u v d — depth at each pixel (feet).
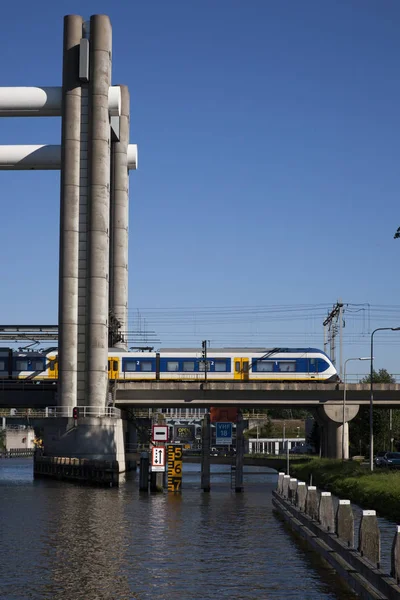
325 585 94.07
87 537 135.74
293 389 333.01
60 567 106.42
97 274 318.45
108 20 329.31
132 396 335.67
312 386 332.80
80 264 322.14
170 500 211.00
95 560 111.86
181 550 120.98
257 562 109.70
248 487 270.67
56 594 90.12
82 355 320.09
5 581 97.19
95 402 314.96
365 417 467.11
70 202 322.55
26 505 194.39
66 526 151.74
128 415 381.19
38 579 98.37
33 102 328.49
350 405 336.29
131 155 415.23
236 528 148.97
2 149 338.54
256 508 189.47
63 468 293.43
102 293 319.27
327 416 336.08
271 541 130.62
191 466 483.51
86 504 197.57
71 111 324.60
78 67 323.98
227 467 472.03
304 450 485.15
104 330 319.27
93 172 321.93
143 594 90.07
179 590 92.02
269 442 608.19
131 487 259.19
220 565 107.55
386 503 167.63
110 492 236.84
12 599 87.66
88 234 320.91
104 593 90.68
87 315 318.65
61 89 330.34
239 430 248.11
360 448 460.14
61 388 317.22
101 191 321.73
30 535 138.41
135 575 100.89
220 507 191.83
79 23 328.49
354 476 231.30
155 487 239.30
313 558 112.98
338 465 268.62
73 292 320.09
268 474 393.29
